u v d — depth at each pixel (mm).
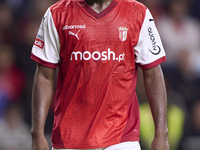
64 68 13883
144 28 13938
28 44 32250
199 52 35844
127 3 14000
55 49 13914
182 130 27844
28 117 30062
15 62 31578
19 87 31094
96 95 13648
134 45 13891
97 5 13773
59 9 13867
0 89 30156
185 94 32000
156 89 14258
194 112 30781
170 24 35656
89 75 13594
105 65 13594
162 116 14125
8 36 32625
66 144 13867
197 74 33969
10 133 28250
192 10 37250
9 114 29000
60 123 13930
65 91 13875
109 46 13602
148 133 25141
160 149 13859
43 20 14000
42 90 14148
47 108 14250
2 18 33125
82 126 13773
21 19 33344
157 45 14234
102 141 13695
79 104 13758
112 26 13656
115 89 13758
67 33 13633
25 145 28047
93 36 13555
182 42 35344
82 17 13688
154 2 35969
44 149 13969
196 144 28047
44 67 14109
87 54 13555
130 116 14094
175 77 32844
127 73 13875
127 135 13945
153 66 14180
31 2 33719
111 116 13805
